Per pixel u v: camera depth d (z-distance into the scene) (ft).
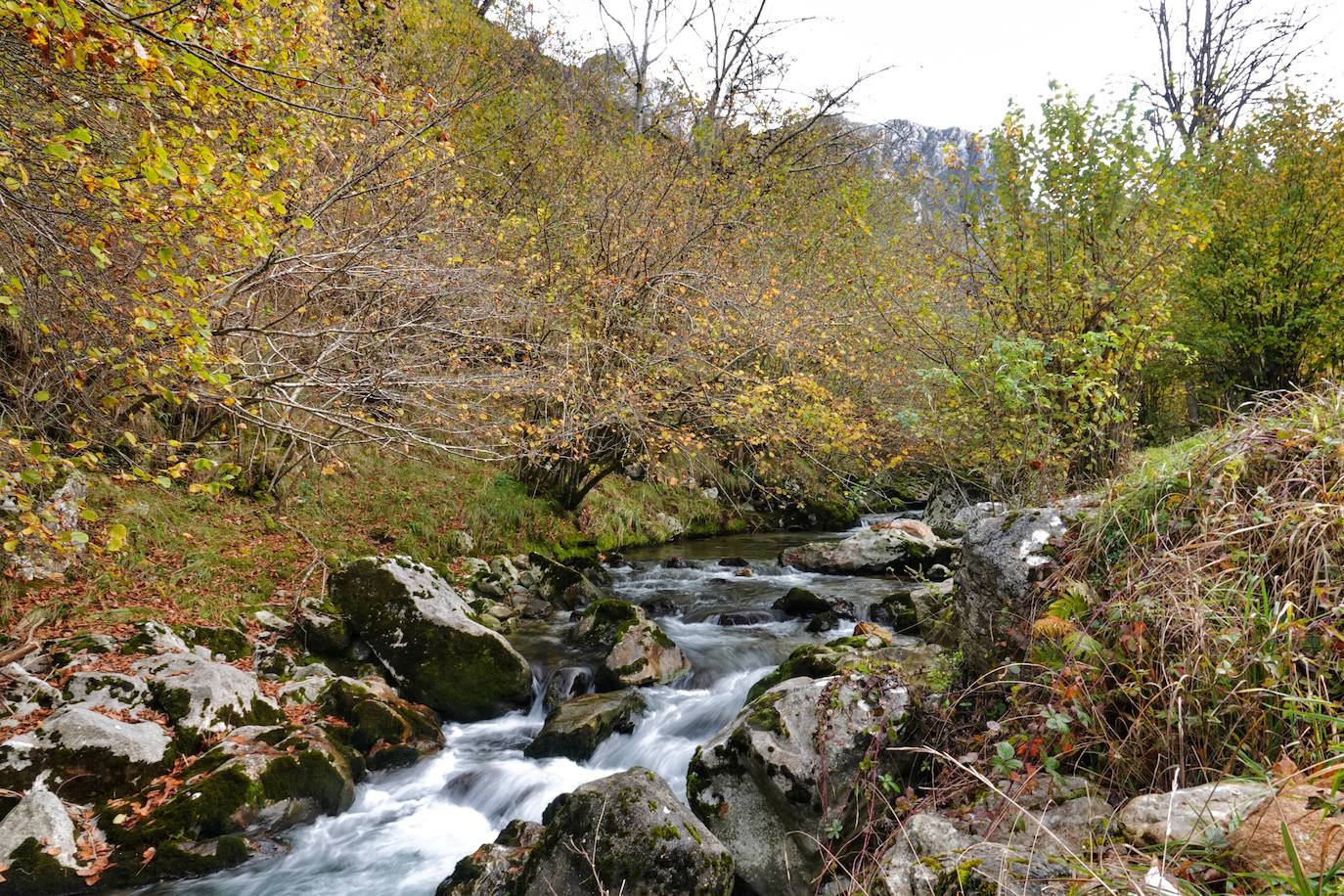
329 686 20.31
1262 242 43.68
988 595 13.87
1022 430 23.95
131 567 23.06
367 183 22.30
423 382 22.84
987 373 25.86
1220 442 12.30
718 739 14.92
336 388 22.63
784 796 13.30
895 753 13.23
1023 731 11.28
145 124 14.73
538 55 43.47
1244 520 10.77
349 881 14.99
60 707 16.57
